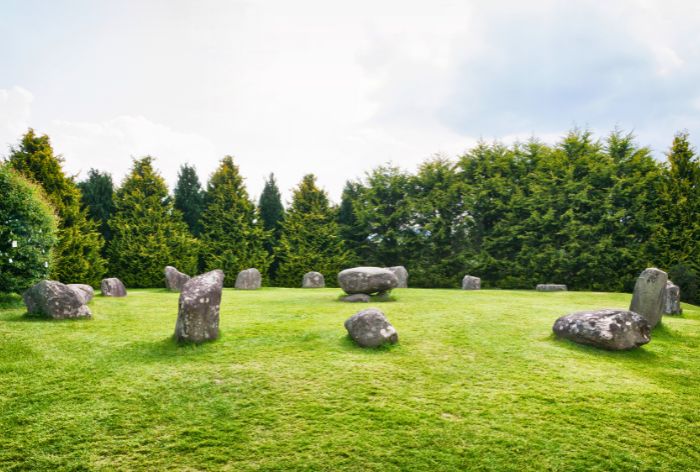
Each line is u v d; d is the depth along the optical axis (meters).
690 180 23.72
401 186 31.25
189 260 27.06
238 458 4.52
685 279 20.50
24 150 20.22
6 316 10.35
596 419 5.48
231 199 29.08
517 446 4.80
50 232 13.83
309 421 5.31
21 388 6.07
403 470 4.35
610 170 23.78
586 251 23.38
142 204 26.17
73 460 4.44
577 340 8.91
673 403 6.06
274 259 32.62
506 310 12.83
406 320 11.26
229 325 10.27
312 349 8.27
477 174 28.61
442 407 5.75
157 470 4.30
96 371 6.84
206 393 6.10
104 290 16.84
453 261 28.05
